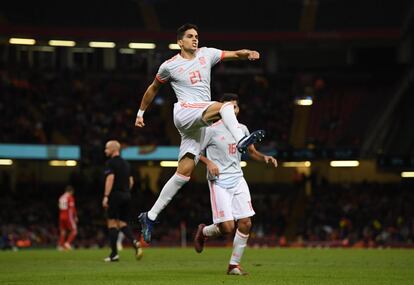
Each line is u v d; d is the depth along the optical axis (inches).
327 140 2375.7
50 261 883.4
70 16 2583.7
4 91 2333.9
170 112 2471.7
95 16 2605.8
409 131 2395.4
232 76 2664.9
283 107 2527.1
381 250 1253.7
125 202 881.5
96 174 2281.0
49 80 2472.9
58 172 2418.8
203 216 2139.5
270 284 492.1
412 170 2110.0
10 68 2475.4
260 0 2667.3
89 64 2748.5
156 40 2628.0
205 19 2684.5
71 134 2247.8
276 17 2677.2
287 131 2409.0
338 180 2448.3
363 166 2423.7
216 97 2573.8
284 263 800.9
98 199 2226.9
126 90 2539.4
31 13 2549.2
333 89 2637.8
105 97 2480.3
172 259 925.8
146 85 2581.2
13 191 2267.5
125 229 883.4
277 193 2411.4
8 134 2078.0
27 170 2373.3
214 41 2679.6
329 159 2151.8
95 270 689.6
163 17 2662.4
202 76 550.6
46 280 542.9
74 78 2516.0
